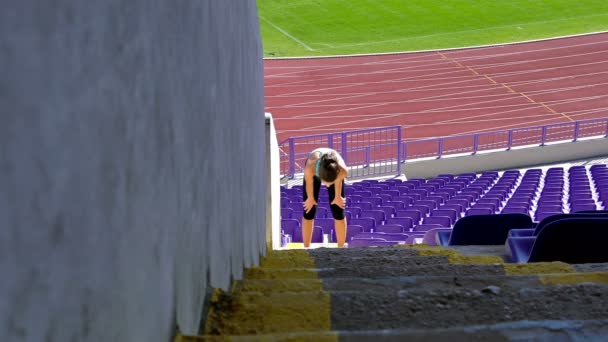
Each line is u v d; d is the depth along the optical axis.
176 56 2.23
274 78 32.75
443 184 17.97
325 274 4.05
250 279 4.04
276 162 10.62
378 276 4.04
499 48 35.59
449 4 41.91
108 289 1.41
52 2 1.09
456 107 28.33
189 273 2.44
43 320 1.07
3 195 0.93
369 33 38.66
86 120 1.26
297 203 14.76
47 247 1.08
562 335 1.99
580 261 4.55
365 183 17.88
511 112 27.48
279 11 41.84
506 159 21.86
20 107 0.98
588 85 30.05
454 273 3.93
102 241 1.37
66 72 1.15
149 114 1.80
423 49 36.12
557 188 15.80
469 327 2.04
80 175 1.23
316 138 24.83
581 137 23.50
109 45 1.42
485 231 6.83
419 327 2.49
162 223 1.98
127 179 1.57
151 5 1.83
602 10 40.50
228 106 3.94
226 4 3.97
